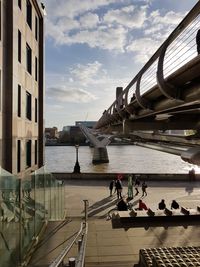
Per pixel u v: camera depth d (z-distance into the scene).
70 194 24.28
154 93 13.98
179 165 111.88
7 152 15.11
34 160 22.97
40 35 25.42
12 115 15.20
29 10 21.55
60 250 10.55
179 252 10.18
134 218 14.91
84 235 10.01
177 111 16.73
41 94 25.42
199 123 20.42
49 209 14.74
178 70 9.80
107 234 13.23
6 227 7.94
